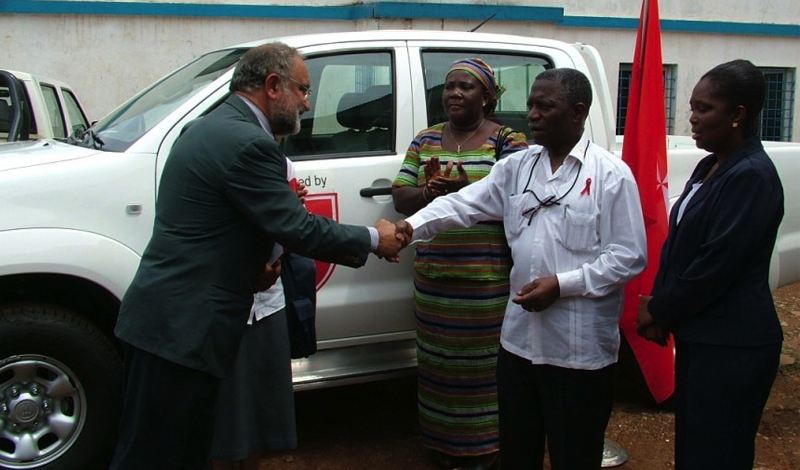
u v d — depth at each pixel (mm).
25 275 3133
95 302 3367
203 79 3682
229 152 2404
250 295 2553
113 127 3715
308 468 3707
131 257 3248
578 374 2600
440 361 3488
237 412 2973
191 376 2439
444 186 3164
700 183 2535
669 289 2459
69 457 3285
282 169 2498
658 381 3945
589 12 10625
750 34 11492
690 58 11273
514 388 2746
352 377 3734
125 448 2525
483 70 3408
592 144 2639
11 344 3166
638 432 4094
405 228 2803
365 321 3799
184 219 2428
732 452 2389
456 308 3412
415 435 4082
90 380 3287
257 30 9438
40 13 8812
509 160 2793
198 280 2420
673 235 2549
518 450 2793
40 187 3129
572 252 2578
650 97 3613
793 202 4508
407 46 3902
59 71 8977
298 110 2654
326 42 3760
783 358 5020
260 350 3020
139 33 9086
